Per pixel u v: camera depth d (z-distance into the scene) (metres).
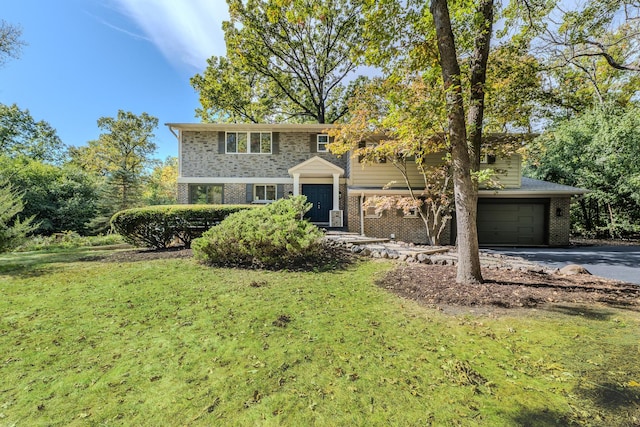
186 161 14.84
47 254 9.42
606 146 14.02
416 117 5.89
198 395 2.31
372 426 1.98
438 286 5.16
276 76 20.84
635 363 2.76
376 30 6.50
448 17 5.22
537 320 3.78
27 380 2.50
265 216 7.71
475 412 2.11
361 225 13.41
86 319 3.85
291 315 3.97
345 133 10.70
